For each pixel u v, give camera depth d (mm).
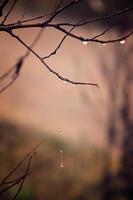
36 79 22859
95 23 26812
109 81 18141
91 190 17031
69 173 17375
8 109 19453
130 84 17578
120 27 14086
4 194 14156
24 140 17734
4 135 17359
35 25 3150
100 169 17750
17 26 3146
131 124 17328
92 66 24125
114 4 22391
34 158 16812
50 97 21969
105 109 20391
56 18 27516
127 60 18031
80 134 19719
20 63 2545
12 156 16312
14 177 15195
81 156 18344
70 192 16719
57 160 17562
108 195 16891
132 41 18422
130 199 16656
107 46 23312
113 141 18016
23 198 14727
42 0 25797
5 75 2580
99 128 20047
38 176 16266
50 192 16062
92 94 22125
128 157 17281
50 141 18484
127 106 17359
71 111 21438
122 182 17094
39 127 19188
